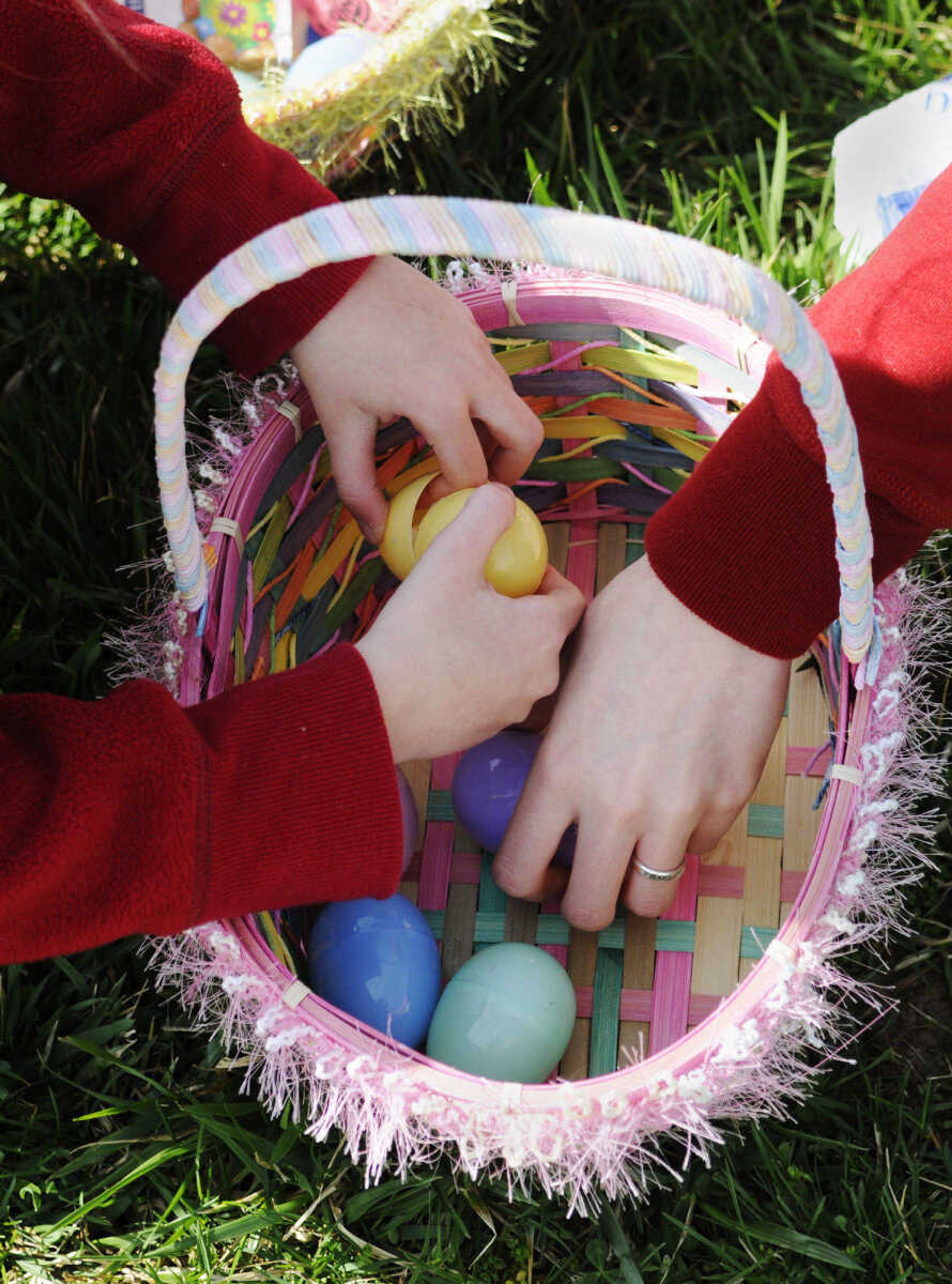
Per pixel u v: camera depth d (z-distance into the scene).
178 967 0.75
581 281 0.81
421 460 0.84
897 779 0.77
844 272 0.98
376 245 0.60
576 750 0.77
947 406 0.71
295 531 0.81
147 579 0.89
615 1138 0.70
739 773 0.77
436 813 0.85
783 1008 0.71
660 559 0.77
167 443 0.68
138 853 0.67
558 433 0.85
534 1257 0.80
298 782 0.69
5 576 0.92
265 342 0.78
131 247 0.80
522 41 0.99
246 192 0.76
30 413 0.94
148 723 0.68
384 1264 0.79
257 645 0.80
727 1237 0.80
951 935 0.85
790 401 0.72
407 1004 0.77
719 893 0.82
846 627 0.71
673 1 1.07
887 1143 0.81
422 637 0.73
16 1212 0.81
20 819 0.66
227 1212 0.80
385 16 0.98
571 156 1.04
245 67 0.98
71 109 0.74
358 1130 0.71
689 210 1.02
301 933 0.81
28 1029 0.83
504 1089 0.70
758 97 1.06
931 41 1.06
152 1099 0.81
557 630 0.77
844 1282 0.79
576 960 0.81
